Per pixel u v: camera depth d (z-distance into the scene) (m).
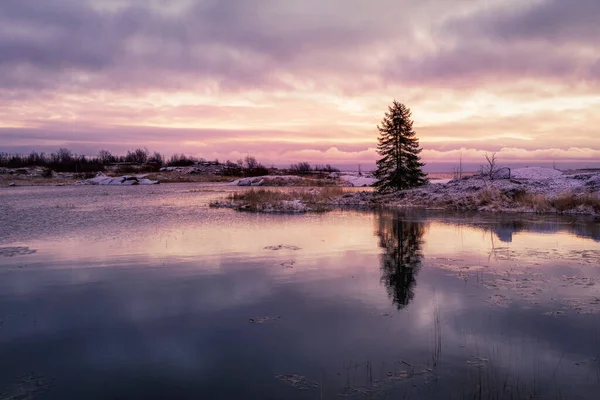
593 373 6.29
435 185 41.78
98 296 10.20
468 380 6.11
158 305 9.52
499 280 11.43
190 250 15.95
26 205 36.72
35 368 6.61
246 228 22.22
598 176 34.75
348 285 11.03
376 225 23.28
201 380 6.20
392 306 9.34
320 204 38.47
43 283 11.38
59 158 138.25
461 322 8.35
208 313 8.98
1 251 15.84
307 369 6.49
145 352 7.14
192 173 121.12
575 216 26.64
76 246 16.86
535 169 47.16
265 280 11.57
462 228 21.72
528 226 22.16
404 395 5.73
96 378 6.28
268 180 82.00
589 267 12.90
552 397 5.63
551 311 8.96
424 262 13.72
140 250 15.98
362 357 6.88
